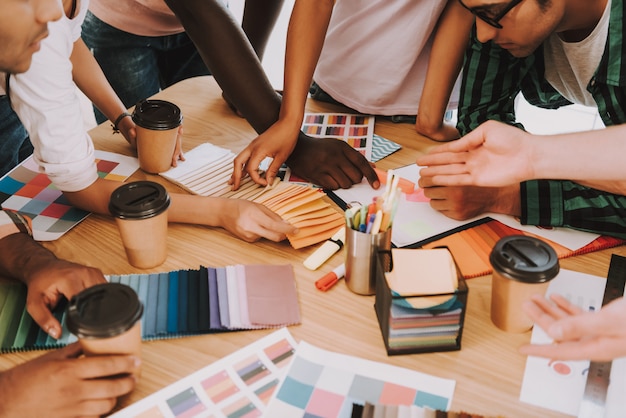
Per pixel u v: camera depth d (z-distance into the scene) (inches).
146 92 85.4
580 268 43.6
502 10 44.6
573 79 58.7
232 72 56.9
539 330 38.7
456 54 58.1
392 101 63.1
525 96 64.5
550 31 47.1
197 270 42.9
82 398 31.8
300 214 47.0
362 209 39.4
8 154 72.9
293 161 54.0
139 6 76.4
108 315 31.9
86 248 45.0
